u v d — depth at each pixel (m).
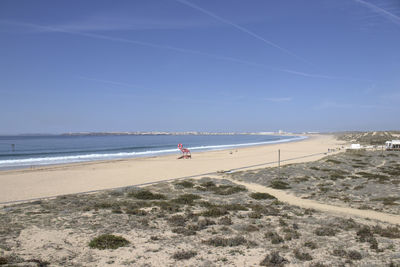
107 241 10.20
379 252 9.71
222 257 9.04
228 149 90.94
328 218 15.37
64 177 35.38
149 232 11.84
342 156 53.03
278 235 11.41
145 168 44.19
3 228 12.10
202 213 15.70
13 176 35.41
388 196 22.77
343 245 10.48
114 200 20.81
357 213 17.55
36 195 25.73
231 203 20.75
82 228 12.30
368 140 118.81
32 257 8.75
